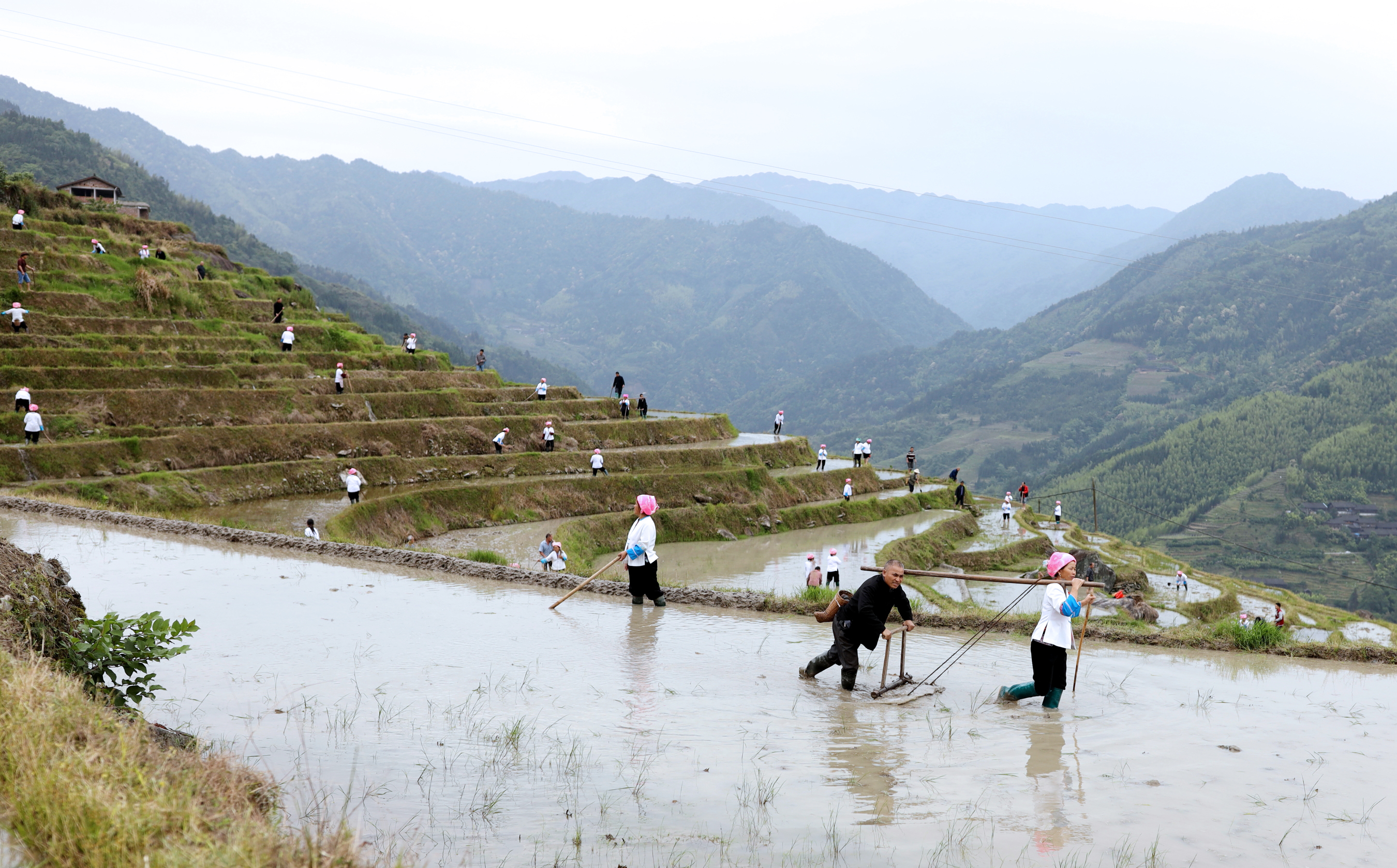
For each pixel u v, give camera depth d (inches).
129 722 250.7
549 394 2498.8
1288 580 6717.5
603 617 552.4
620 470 1988.2
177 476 1360.7
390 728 311.3
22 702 207.0
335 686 361.7
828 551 1263.5
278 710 324.2
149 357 1814.7
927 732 344.8
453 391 2207.2
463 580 661.9
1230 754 327.9
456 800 251.4
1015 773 299.0
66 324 1876.2
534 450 2021.4
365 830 224.7
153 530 821.9
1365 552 7116.1
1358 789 292.0
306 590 576.4
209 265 2910.9
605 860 217.5
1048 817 259.6
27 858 159.5
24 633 277.0
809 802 264.8
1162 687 438.6
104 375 1628.9
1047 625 384.5
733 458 2241.6
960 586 1643.7
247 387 1818.4
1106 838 245.1
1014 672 454.9
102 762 189.6
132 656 300.8
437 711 336.8
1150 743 339.0
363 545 788.6
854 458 2556.6
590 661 435.2
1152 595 1923.0
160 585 568.1
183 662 386.6
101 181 4279.0
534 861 215.0
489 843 223.9
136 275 2172.7
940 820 254.4
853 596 422.0
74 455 1317.7
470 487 1596.9
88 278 2127.2
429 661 414.0
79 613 341.1
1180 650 554.3
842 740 329.7
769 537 1861.5
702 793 268.5
